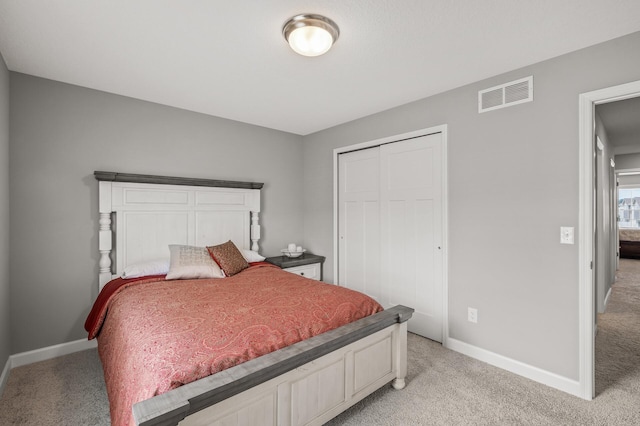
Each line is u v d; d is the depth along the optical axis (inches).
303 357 58.4
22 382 87.1
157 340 57.9
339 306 78.8
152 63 90.7
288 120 146.2
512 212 93.7
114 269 113.9
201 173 136.0
